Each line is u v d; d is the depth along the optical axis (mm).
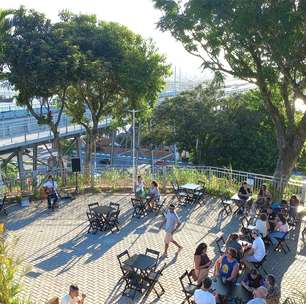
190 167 24828
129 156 58875
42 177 23531
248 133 39031
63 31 26281
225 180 21594
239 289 10797
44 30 26125
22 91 25891
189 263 13891
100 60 25781
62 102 27031
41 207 19141
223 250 14367
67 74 24500
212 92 40719
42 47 24281
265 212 15453
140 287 11852
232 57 21062
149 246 15195
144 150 58156
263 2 16953
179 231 16625
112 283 12531
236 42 19328
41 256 14242
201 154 40531
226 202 18359
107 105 29969
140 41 28641
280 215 15047
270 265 13844
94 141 30297
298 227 17016
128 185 22406
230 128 38438
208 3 17500
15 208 18938
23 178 21453
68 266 13586
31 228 16719
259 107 39688
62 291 12070
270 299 9977
